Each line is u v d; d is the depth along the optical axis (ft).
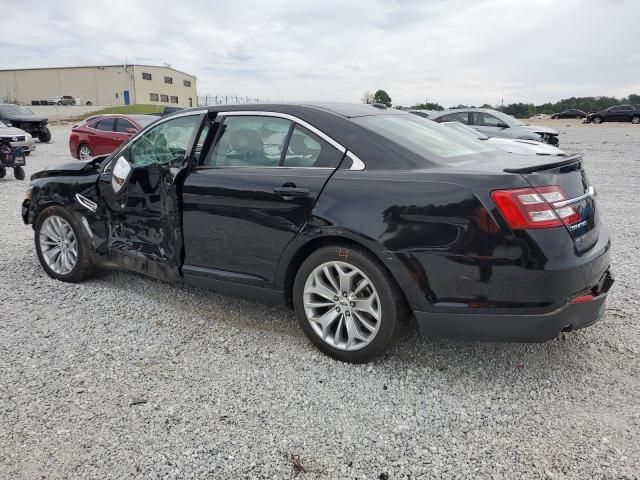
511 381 10.61
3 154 40.50
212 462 8.32
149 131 14.78
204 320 13.61
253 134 12.56
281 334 12.78
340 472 8.11
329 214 10.73
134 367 11.22
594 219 10.73
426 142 11.62
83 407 9.75
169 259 13.67
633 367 11.08
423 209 9.87
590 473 8.00
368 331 11.03
